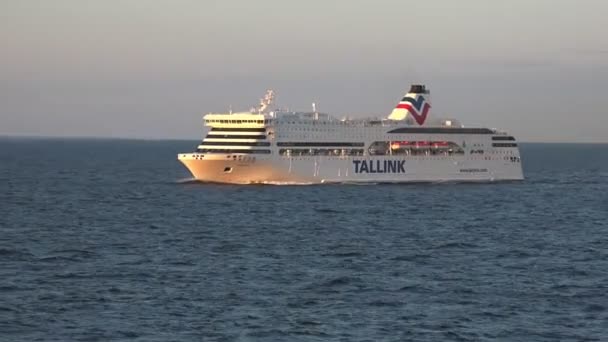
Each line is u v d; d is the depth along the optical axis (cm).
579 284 19900
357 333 15838
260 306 17562
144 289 18975
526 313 17250
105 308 17325
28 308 17275
